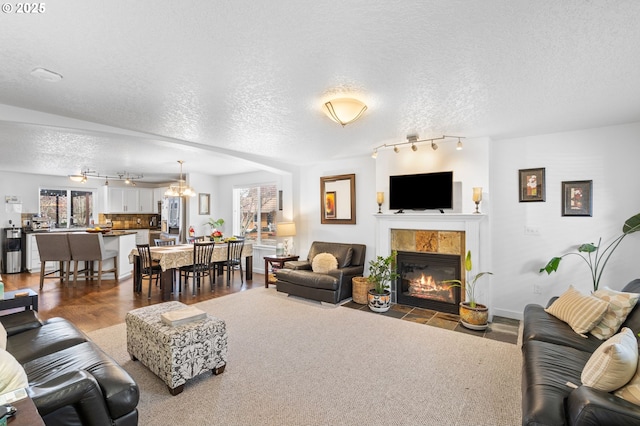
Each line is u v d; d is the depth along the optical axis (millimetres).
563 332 2332
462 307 3650
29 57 1887
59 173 7102
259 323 3693
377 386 2336
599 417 1258
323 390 2283
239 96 2545
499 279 4047
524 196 3881
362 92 2494
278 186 6559
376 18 1546
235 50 1843
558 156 3703
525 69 2111
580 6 1461
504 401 2146
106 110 2840
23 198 7074
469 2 1431
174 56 1902
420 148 4422
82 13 1468
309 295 4648
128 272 6535
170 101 2635
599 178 3480
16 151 4715
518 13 1513
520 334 3395
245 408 2066
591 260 3518
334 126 3422
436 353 2900
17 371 1184
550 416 1381
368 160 5215
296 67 2062
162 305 2936
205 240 6320
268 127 3441
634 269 3301
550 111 2947
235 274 6770
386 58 1955
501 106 2824
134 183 8109
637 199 3303
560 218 3682
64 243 5398
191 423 1916
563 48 1842
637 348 1572
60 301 4578
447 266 4215
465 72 2154
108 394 1576
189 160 5613
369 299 4270
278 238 6582
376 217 4730
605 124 3377
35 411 1078
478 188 3758
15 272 6727
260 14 1503
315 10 1477
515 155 3957
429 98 2625
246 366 2637
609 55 1920
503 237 4023
